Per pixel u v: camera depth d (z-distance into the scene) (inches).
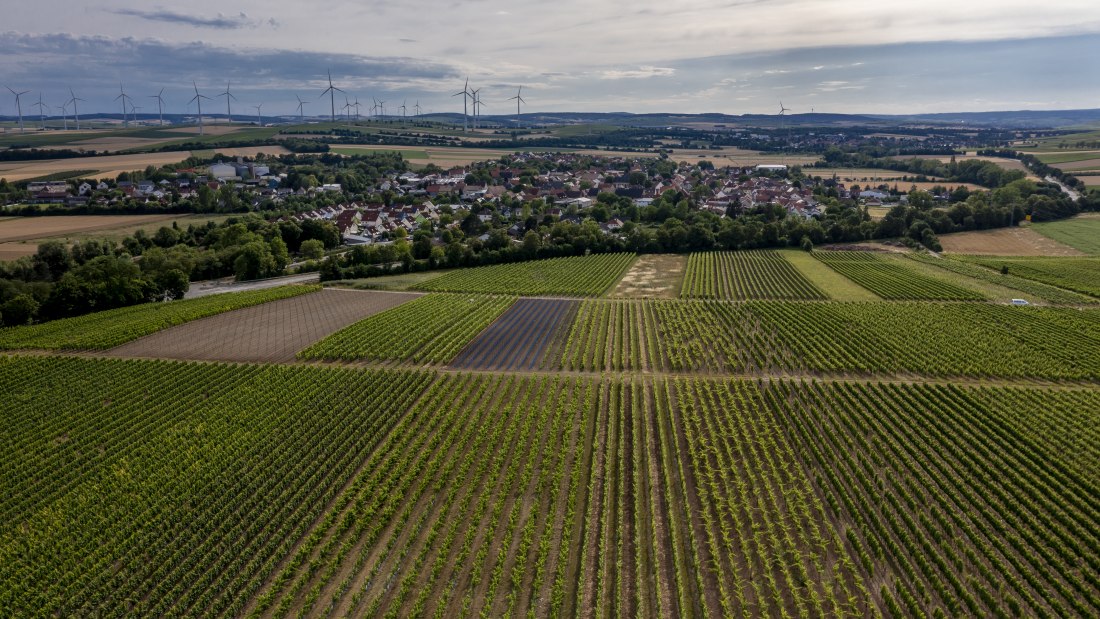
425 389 2960.1
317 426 2568.9
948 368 3112.7
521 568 1701.5
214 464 2289.6
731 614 1552.7
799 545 1818.4
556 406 2726.4
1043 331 3636.8
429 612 1576.0
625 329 3828.7
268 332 3841.0
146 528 1934.1
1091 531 1870.1
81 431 2568.9
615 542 1834.4
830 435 2396.7
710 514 1964.8
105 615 1609.3
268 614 1599.4
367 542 1815.9
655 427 2541.8
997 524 1897.1
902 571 1724.9
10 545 1872.5
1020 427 2484.0
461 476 2134.6
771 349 3447.3
